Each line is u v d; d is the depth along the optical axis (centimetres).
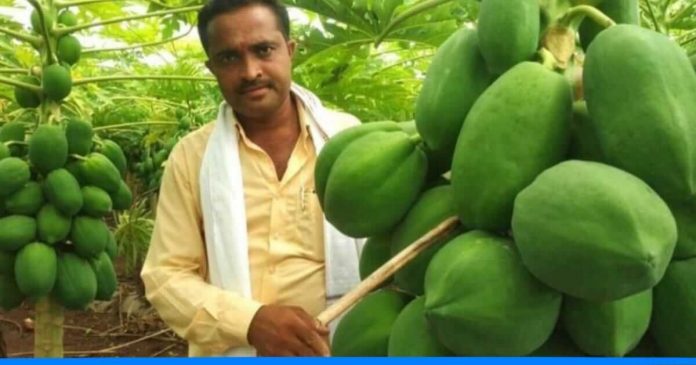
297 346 271
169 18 595
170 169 324
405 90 618
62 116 489
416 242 157
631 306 142
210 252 311
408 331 156
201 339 293
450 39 174
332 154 183
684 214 147
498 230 151
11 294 475
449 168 174
